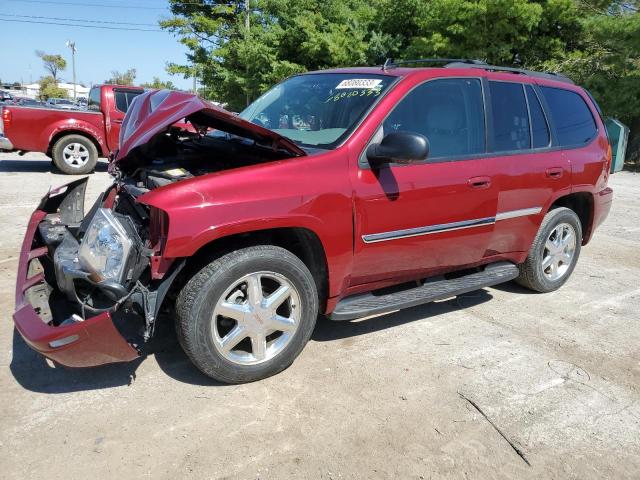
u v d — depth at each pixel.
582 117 5.12
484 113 4.14
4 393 3.09
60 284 3.15
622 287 5.36
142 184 3.60
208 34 30.02
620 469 2.69
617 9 16.80
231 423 2.90
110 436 2.75
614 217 8.91
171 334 3.86
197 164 3.82
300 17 21.12
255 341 3.19
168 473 2.52
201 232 2.85
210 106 3.17
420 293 3.94
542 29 17.56
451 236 3.91
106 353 2.84
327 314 3.54
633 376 3.58
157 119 3.31
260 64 22.84
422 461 2.68
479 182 3.96
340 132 3.54
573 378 3.52
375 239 3.50
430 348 3.85
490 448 2.80
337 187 3.28
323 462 2.64
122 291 2.84
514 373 3.55
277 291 3.22
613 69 16.75
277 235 3.49
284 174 3.14
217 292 2.99
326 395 3.19
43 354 2.82
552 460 2.73
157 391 3.17
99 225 2.96
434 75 3.89
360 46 19.75
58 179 10.53
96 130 11.22
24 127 10.68
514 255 4.60
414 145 3.17
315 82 4.29
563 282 5.18
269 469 2.57
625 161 18.16
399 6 19.56
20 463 2.54
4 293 4.48
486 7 16.17
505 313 4.57
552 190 4.61
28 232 3.84
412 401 3.17
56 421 2.86
